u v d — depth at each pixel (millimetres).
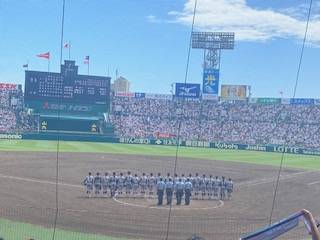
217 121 101688
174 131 99188
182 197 32969
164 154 69062
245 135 97812
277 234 6727
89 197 32156
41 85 87250
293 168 57438
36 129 87312
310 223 6516
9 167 45719
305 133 94438
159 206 30062
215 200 33594
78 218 25453
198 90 97250
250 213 29422
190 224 25328
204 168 53938
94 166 50375
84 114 89688
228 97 103500
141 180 33656
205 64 97438
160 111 102812
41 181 38219
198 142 92250
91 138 89562
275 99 100875
